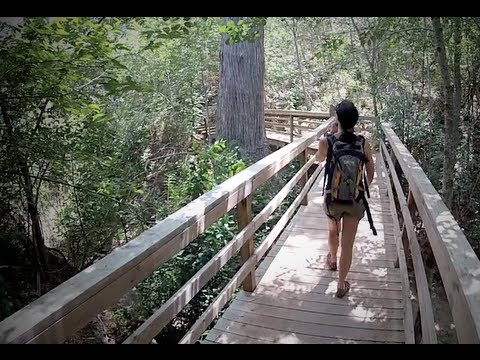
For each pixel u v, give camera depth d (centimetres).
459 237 176
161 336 527
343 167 321
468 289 133
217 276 536
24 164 447
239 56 1052
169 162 1141
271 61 1880
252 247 352
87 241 564
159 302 525
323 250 445
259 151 1079
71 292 133
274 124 1505
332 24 1527
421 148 941
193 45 1245
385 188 700
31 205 507
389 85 1107
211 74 1536
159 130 1284
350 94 1598
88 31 387
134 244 179
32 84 407
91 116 509
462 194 743
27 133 432
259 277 387
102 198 546
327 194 333
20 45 367
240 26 435
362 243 466
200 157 784
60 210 575
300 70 1794
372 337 295
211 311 269
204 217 238
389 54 1016
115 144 714
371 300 345
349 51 1192
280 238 482
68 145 484
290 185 467
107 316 540
